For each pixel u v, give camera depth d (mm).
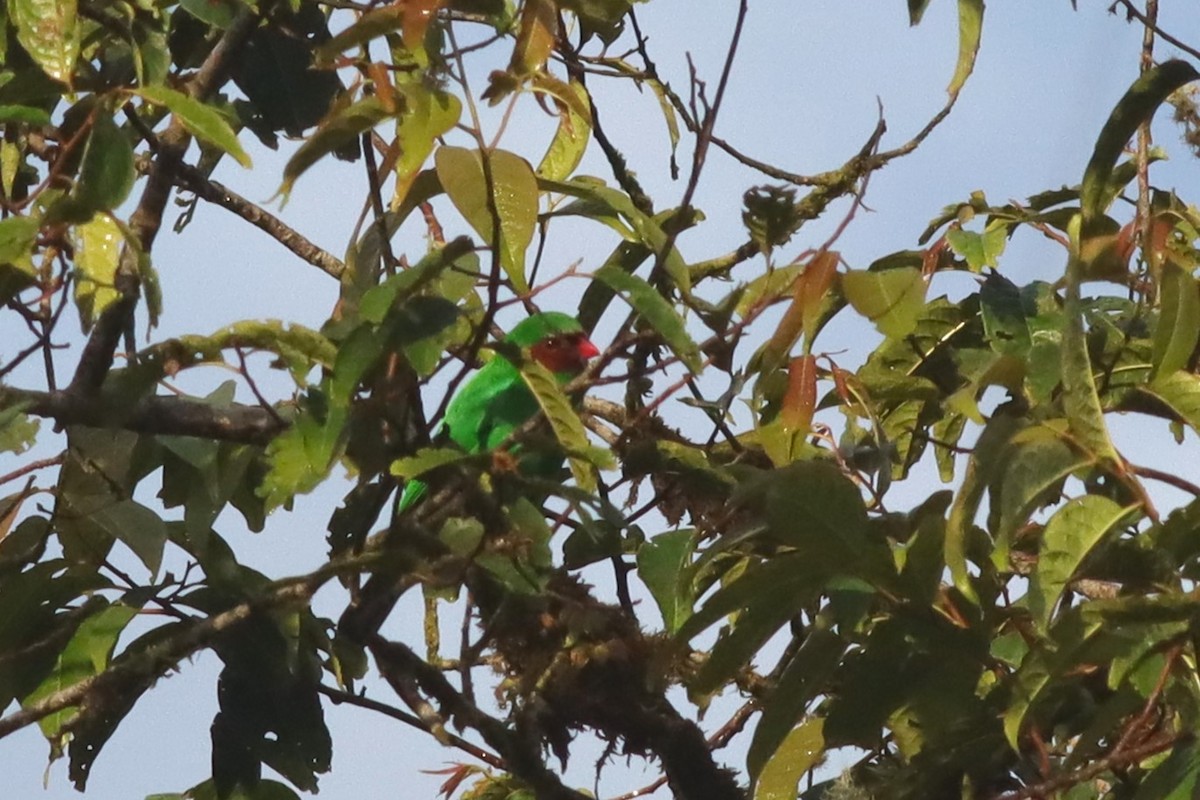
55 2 6500
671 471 8203
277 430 7137
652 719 7703
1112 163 6594
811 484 5988
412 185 6410
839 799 7395
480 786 9164
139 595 7543
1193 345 6344
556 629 7660
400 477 6801
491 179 5895
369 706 7805
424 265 6070
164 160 7469
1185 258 8414
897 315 6352
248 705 7535
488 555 7152
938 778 6727
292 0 8164
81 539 7648
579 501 6445
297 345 6520
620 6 6297
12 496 7574
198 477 7574
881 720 6605
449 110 5812
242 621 7340
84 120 6863
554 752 7664
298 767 7566
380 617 7824
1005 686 6422
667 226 8469
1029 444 5828
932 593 6223
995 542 5773
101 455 7461
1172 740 5770
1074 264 5992
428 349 6051
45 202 7195
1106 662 5973
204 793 7531
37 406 6684
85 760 7449
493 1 6012
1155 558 5785
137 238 6277
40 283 6508
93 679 7000
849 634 6371
